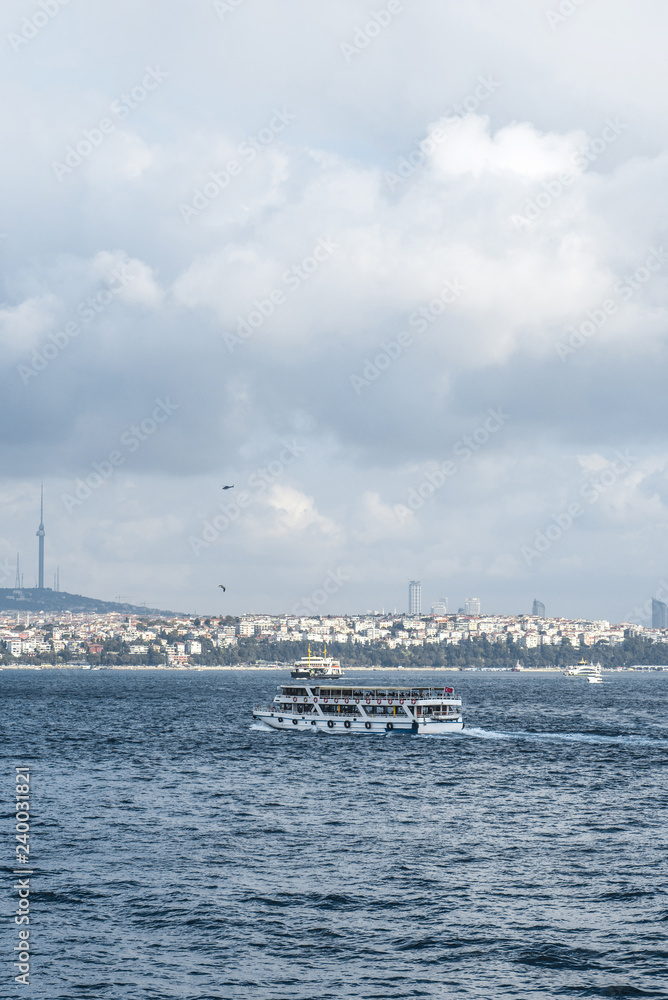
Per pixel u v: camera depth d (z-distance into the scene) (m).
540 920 68.88
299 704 194.25
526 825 100.19
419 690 189.75
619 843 91.94
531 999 56.25
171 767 142.88
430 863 84.19
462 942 64.69
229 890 75.75
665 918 69.19
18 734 194.50
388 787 123.69
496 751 162.25
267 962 61.34
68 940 64.81
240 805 110.75
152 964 60.97
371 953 62.88
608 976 59.28
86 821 101.06
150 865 83.06
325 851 88.38
